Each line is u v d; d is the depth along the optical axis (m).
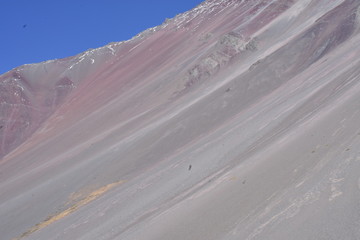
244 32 95.44
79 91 142.88
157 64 121.88
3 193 66.62
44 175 66.75
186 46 122.69
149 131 62.44
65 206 46.75
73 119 115.25
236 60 86.38
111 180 50.03
